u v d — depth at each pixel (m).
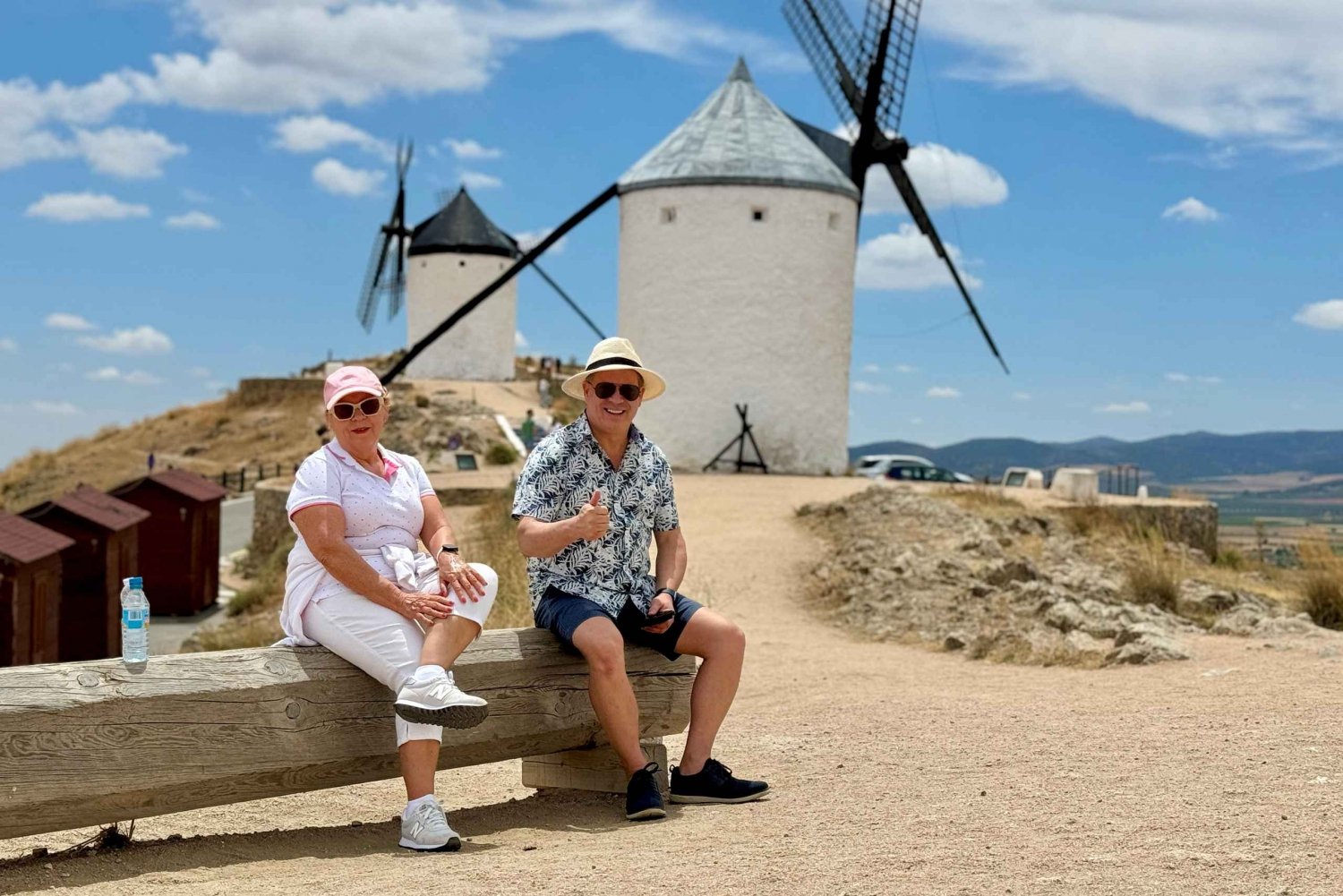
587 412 6.37
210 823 6.33
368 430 5.75
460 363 69.50
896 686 10.44
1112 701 8.89
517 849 5.44
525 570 15.49
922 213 37.00
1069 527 22.31
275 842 5.64
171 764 5.05
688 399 33.31
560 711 6.27
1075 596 14.50
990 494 24.69
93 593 20.89
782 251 33.09
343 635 5.50
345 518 5.66
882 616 15.04
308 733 5.42
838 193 33.84
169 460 62.09
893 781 6.57
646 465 6.45
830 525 21.39
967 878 4.63
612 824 5.95
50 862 5.17
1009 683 10.34
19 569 16.16
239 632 21.06
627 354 6.29
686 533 21.39
